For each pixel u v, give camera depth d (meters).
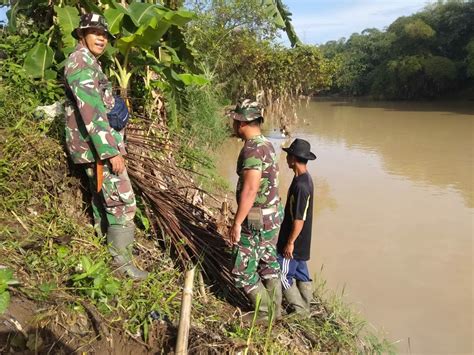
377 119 28.72
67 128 3.19
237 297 3.72
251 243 3.33
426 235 7.28
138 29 4.60
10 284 2.62
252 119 3.22
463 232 7.42
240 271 3.34
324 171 12.12
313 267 6.06
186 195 4.62
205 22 15.38
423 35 47.62
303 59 18.52
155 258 3.67
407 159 13.92
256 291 3.38
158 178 4.36
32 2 4.91
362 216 8.22
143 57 5.17
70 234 3.33
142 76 6.00
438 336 4.53
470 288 5.53
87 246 3.28
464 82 47.09
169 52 6.00
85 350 2.60
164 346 2.83
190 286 2.61
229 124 13.91
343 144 17.30
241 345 2.96
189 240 3.90
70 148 3.22
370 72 55.81
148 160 4.39
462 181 10.91
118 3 5.01
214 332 3.10
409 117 29.73
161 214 3.91
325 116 31.86
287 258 3.78
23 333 2.47
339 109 39.06
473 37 42.47
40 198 3.47
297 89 19.45
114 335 2.75
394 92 49.22
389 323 4.73
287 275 3.78
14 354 2.38
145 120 5.30
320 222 7.89
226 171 10.48
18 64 4.50
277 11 6.64
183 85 5.44
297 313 3.68
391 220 8.00
